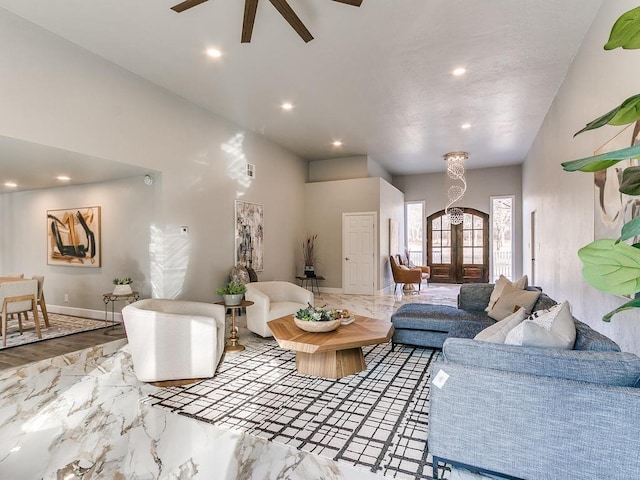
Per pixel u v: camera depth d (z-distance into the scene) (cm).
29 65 324
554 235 479
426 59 390
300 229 830
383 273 809
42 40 333
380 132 650
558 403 159
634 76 223
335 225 826
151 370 299
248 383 303
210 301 537
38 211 589
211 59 390
